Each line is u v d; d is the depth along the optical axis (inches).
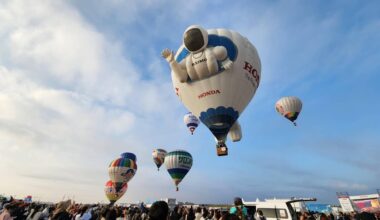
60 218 213.3
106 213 230.2
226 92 429.7
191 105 463.5
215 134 447.8
